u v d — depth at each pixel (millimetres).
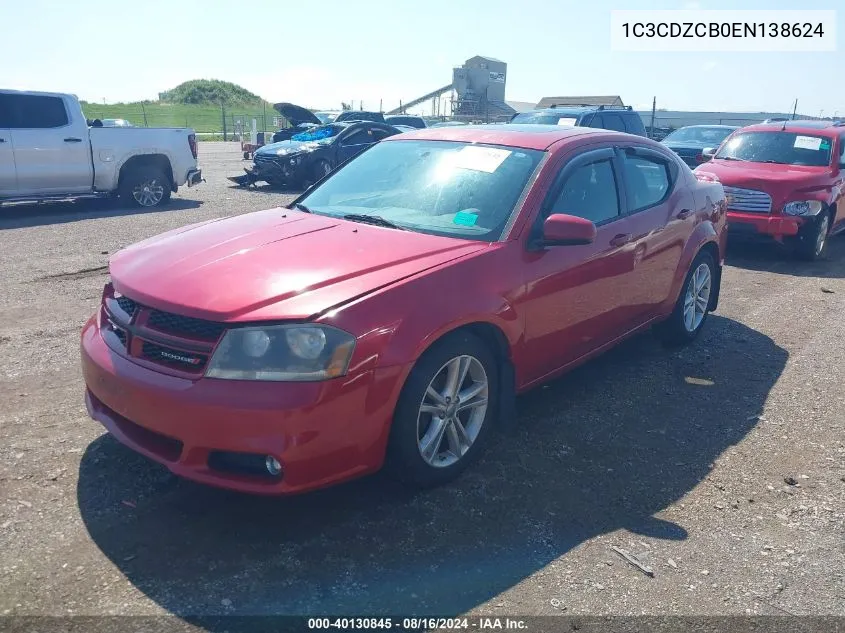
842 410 4676
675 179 5438
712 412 4598
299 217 4234
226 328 2971
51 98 11562
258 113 61688
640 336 6125
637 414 4527
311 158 15469
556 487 3619
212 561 2951
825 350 5836
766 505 3529
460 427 3576
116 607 2666
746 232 9242
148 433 3242
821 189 9109
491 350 3787
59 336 5559
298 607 2707
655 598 2834
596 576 2949
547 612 2734
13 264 7977
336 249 3557
